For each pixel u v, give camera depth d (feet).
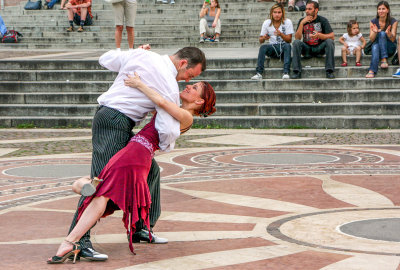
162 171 28.78
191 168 29.55
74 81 53.11
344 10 81.20
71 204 22.27
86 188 14.89
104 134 15.84
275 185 25.05
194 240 17.26
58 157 33.60
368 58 51.67
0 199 23.17
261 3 84.43
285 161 31.30
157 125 15.66
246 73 51.62
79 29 80.79
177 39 76.54
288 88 49.93
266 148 36.14
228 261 15.25
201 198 22.82
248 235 17.62
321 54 51.26
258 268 14.69
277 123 46.06
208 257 15.64
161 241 17.06
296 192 23.63
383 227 18.25
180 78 16.31
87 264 15.25
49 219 20.01
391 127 44.83
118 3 51.88
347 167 29.19
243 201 22.18
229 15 83.30
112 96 15.96
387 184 24.99
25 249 16.60
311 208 20.92
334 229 18.10
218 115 47.80
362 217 19.53
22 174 28.43
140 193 15.57
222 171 28.58
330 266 14.70
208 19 75.10
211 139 40.32
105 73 53.06
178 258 15.61
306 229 18.13
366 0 82.28
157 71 15.76
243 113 47.62
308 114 47.06
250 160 31.76
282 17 50.44
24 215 20.56
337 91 48.44
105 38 78.48
